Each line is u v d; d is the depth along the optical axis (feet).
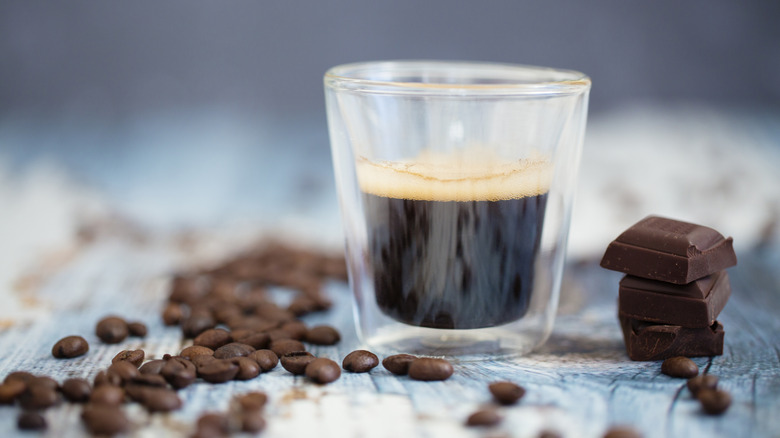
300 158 2.35
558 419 1.07
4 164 2.20
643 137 2.38
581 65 2.67
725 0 2.61
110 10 2.61
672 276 1.17
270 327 1.27
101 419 1.03
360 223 1.22
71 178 2.12
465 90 1.13
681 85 2.68
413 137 1.15
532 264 1.20
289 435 1.04
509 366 1.19
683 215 1.83
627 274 1.21
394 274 1.19
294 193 2.09
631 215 1.84
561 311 1.40
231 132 2.57
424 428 1.05
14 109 2.65
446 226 1.16
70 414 1.07
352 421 1.06
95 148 2.38
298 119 2.69
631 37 2.64
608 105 2.65
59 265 1.59
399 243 1.18
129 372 1.11
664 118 2.54
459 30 2.67
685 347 1.20
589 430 1.05
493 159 1.15
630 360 1.21
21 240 1.71
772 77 2.66
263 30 2.66
